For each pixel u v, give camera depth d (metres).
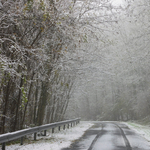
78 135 13.75
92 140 11.41
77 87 23.64
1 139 7.52
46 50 12.66
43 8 8.94
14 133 8.54
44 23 9.79
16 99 12.63
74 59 14.63
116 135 13.66
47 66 12.71
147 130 18.19
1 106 11.55
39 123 14.61
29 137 12.63
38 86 15.63
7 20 8.98
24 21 10.22
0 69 7.77
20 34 9.98
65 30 10.78
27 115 15.92
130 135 13.73
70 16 10.95
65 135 13.76
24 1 8.91
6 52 9.39
